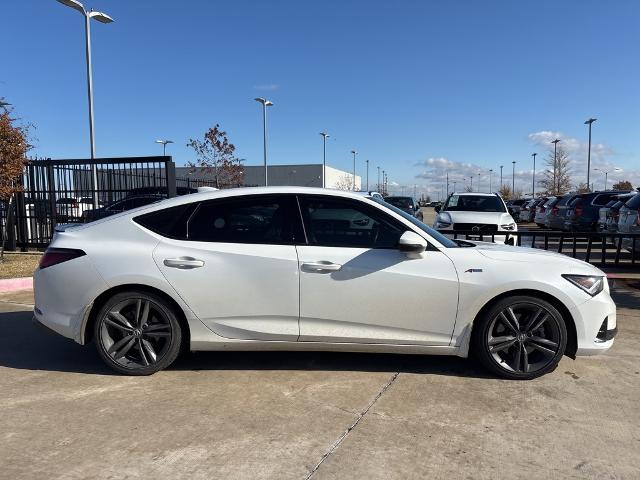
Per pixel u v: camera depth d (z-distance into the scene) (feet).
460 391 13.69
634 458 10.41
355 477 9.64
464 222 37.73
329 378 14.60
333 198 14.76
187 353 16.71
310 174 233.96
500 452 10.59
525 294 14.16
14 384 14.14
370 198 14.87
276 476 9.65
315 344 14.37
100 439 11.02
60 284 14.38
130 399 13.10
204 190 15.89
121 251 14.32
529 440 11.10
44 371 15.15
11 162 33.53
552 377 14.73
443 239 15.19
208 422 11.83
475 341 14.49
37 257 38.50
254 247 14.32
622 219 35.42
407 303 14.07
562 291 13.96
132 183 43.09
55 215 41.06
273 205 14.76
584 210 57.31
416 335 14.25
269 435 11.23
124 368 14.53
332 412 12.39
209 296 14.19
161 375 14.78
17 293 26.94
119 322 14.46
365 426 11.67
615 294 26.96
